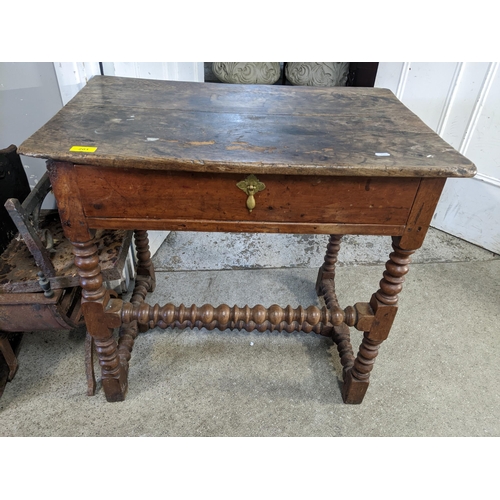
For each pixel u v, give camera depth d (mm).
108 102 1129
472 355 1521
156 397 1326
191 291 1752
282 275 1877
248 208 962
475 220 2066
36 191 1092
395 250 1065
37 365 1400
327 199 954
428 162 898
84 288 1087
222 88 1291
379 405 1334
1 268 1221
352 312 1170
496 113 1837
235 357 1475
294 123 1066
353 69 2787
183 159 856
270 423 1266
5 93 1411
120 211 964
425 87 2006
